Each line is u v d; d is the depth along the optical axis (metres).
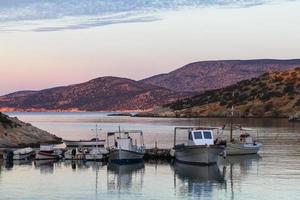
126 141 75.69
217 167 68.56
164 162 74.88
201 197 48.28
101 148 83.38
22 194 50.22
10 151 80.75
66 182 57.62
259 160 76.62
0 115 107.69
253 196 48.41
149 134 153.75
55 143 109.62
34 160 79.19
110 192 51.19
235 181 56.91
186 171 65.25
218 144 73.56
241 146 83.44
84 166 71.75
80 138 140.00
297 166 69.19
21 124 111.44
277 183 55.22
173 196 48.94
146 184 55.81
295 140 119.06
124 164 73.50
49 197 48.72
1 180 59.09
